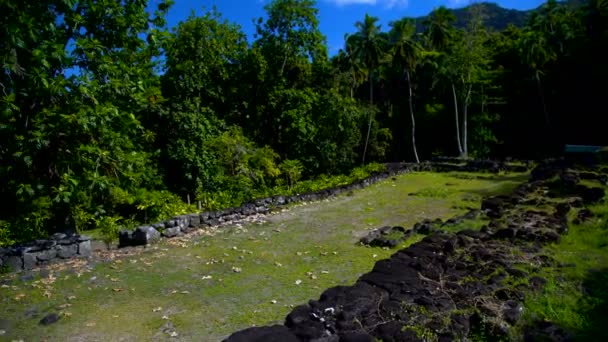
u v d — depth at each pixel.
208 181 15.16
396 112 36.03
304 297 5.06
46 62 6.26
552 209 7.64
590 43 29.02
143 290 5.40
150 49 8.73
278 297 5.08
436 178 17.47
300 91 22.25
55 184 7.75
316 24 23.30
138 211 10.46
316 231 8.47
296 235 8.15
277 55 22.97
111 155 7.45
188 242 7.78
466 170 19.81
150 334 4.23
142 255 6.98
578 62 29.62
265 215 10.21
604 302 3.97
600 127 29.55
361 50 27.30
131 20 8.01
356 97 36.31
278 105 22.25
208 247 7.39
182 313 4.70
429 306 3.53
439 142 35.50
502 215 7.57
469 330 3.46
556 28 32.06
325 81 24.80
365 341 2.93
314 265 6.27
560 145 30.83
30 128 7.02
